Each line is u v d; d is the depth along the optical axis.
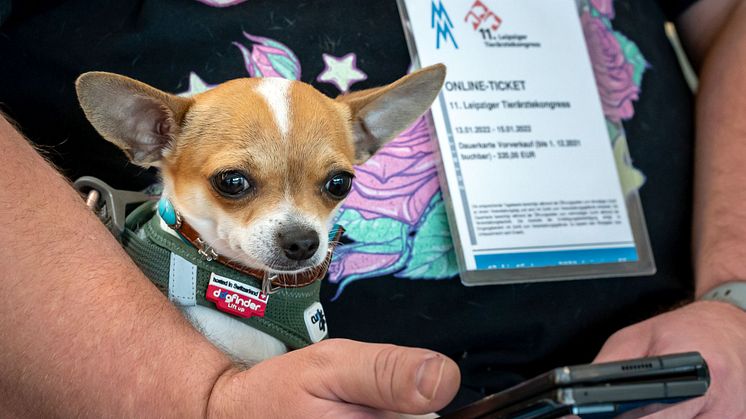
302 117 1.47
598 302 1.86
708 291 1.89
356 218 1.66
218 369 1.11
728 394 1.55
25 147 1.22
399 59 1.75
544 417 0.91
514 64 1.81
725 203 1.95
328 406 0.99
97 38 1.59
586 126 1.85
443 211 1.72
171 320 1.14
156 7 1.60
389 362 0.93
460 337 1.73
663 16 2.15
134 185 1.65
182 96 1.54
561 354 1.87
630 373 0.85
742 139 1.98
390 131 1.64
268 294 1.40
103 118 1.42
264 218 1.40
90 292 1.09
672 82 2.07
